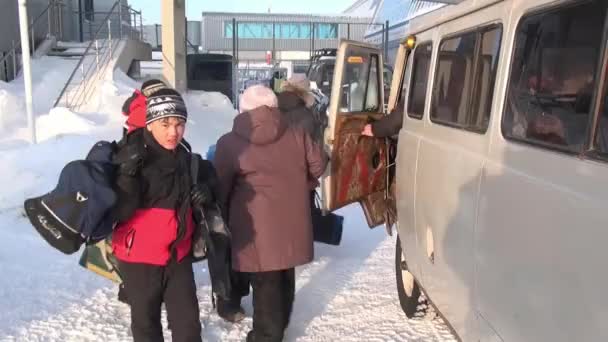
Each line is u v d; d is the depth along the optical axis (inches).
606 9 74.2
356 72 194.7
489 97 107.6
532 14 94.6
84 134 361.4
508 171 93.8
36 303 183.0
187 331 125.0
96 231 111.7
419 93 158.6
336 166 180.9
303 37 1556.3
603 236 68.3
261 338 150.3
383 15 1314.0
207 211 129.3
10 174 291.0
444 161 125.9
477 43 117.9
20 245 231.3
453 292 120.4
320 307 190.4
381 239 273.0
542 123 86.8
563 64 83.4
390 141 203.8
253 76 1375.5
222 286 133.7
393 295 200.7
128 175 113.0
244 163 144.1
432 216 133.8
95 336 164.2
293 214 146.6
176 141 118.6
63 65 536.7
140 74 658.8
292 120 195.0
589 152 74.4
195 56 743.1
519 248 88.7
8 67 510.9
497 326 97.9
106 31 726.5
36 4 578.9
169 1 561.9
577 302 73.4
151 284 122.4
